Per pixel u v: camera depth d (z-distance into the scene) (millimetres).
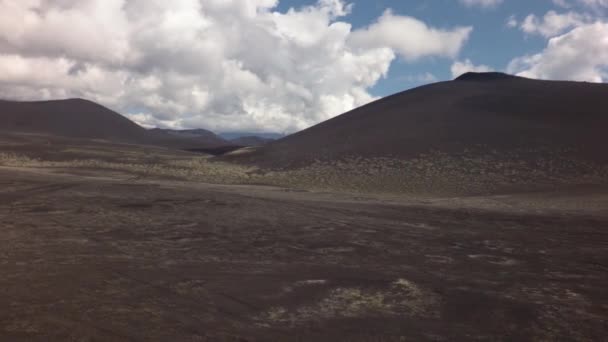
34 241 9969
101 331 5113
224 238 11312
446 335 5484
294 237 11820
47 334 4953
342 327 5617
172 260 8805
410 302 6738
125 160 48625
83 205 16312
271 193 25641
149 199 19062
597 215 18000
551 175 31922
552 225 15312
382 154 41500
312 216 15922
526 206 20938
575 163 33906
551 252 10898
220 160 51188
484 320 6051
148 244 10242
